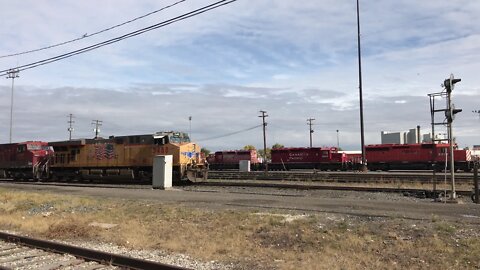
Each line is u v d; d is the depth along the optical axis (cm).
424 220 1470
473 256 999
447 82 2105
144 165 3772
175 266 880
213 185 3400
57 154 4456
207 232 1361
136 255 1083
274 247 1173
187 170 3575
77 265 973
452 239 1169
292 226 1388
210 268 953
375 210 1781
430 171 6022
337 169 7088
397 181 3334
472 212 1709
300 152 7438
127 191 2916
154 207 1934
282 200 2203
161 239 1274
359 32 5397
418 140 10231
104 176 4012
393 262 980
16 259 1032
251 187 3106
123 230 1426
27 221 1669
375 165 6681
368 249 1100
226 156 8388
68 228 1452
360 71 5381
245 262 1009
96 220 1645
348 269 917
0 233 1305
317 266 942
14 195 2595
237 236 1290
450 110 2102
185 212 1742
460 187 2781
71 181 4356
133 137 3875
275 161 7681
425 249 1073
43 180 4609
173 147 3603
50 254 1080
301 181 3825
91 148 4166
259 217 1555
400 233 1262
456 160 6031
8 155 4975
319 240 1211
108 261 983
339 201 2138
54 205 2138
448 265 939
